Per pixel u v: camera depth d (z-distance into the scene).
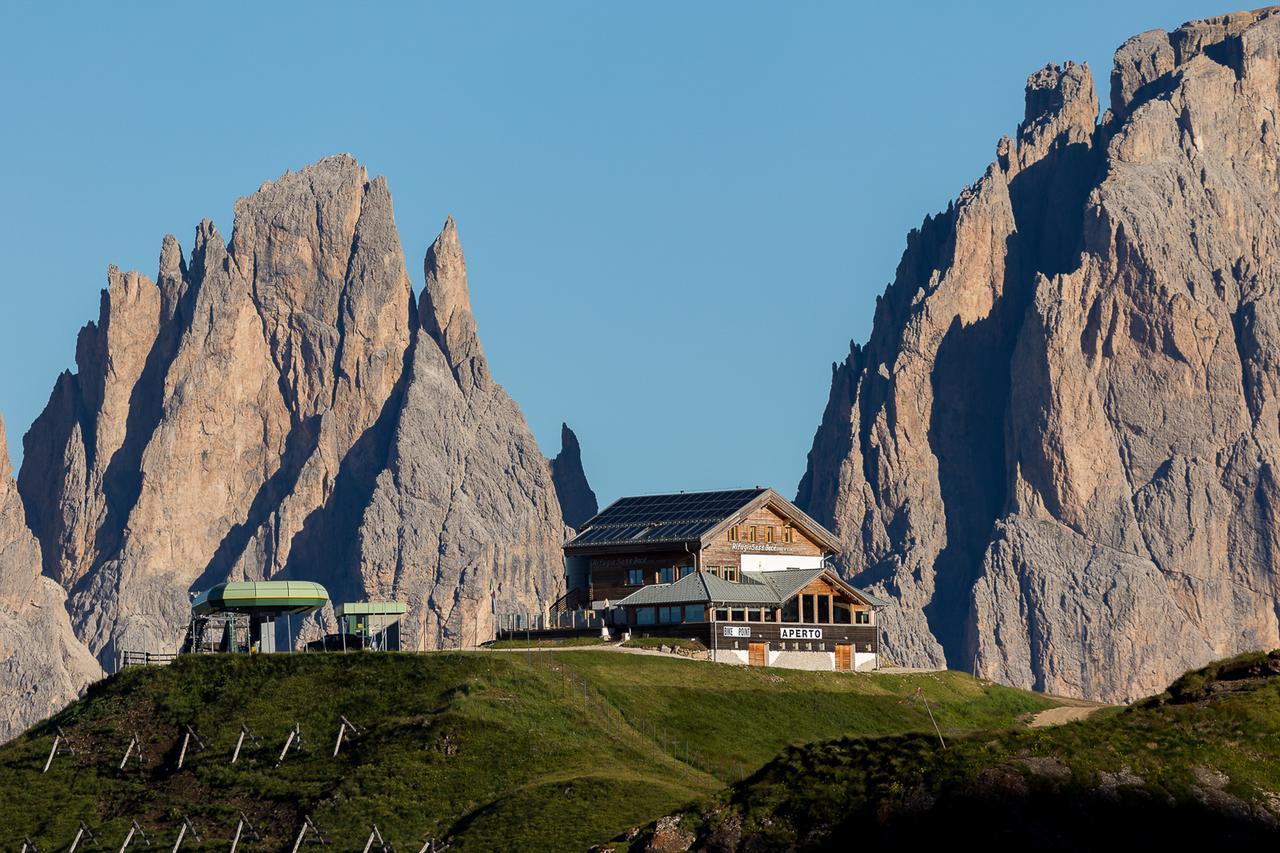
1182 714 187.12
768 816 191.62
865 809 186.25
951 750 188.00
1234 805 176.00
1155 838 175.00
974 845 178.00
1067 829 176.88
